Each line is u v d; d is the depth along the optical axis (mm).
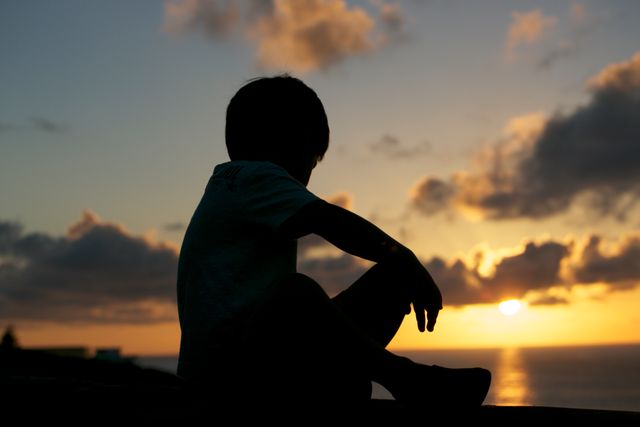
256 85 2025
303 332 1653
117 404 1928
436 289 1715
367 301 1905
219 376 1709
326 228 1682
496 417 1718
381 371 1614
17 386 2244
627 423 1607
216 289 1720
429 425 1629
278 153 1974
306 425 1628
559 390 101625
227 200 1783
